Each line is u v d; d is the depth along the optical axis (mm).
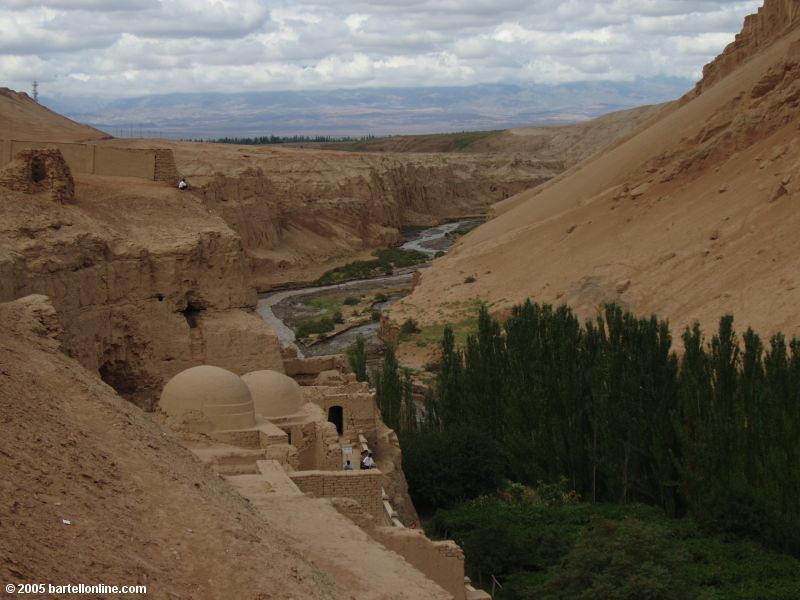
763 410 39500
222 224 52438
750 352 41594
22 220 41594
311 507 23578
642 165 97500
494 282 90688
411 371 70500
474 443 44031
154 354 46156
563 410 45562
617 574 29969
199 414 32625
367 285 115125
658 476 42500
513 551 35812
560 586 30719
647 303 73062
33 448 16453
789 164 77875
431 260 134500
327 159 155875
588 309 75875
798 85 86500
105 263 44656
